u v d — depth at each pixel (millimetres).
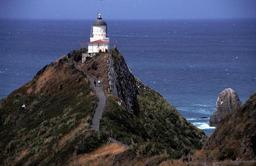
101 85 152500
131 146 95312
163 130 154875
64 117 131000
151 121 156875
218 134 86000
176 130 163125
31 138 131375
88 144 102125
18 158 124625
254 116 82125
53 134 123812
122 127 116688
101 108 127312
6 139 144250
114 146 98625
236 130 82188
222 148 80000
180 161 76938
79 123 118750
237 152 77375
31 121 146875
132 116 134750
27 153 123500
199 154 80625
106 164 89438
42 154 116125
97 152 98875
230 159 74812
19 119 155875
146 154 88062
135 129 125188
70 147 106375
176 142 148500
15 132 145750
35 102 160625
